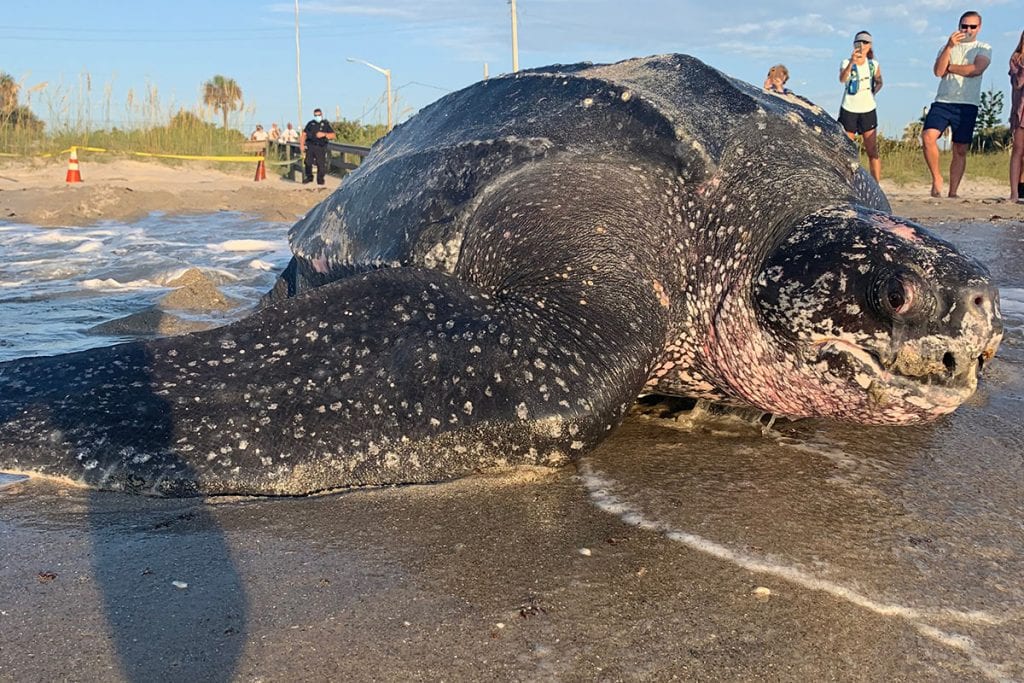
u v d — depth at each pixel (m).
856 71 10.23
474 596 1.66
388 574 1.74
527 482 2.23
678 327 2.82
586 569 1.77
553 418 2.21
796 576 1.76
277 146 22.55
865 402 2.39
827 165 3.11
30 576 1.68
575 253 2.76
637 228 2.85
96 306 4.60
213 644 1.47
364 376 2.29
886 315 2.26
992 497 2.20
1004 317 4.27
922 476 2.33
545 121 3.40
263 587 1.67
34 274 5.59
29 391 2.32
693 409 2.91
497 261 3.02
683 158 2.97
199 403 2.26
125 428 2.19
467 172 3.46
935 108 10.76
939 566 1.83
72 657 1.42
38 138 19.59
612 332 2.51
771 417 2.78
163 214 10.01
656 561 1.81
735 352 2.69
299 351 2.38
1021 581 1.78
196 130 21.12
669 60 3.63
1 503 2.03
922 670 1.46
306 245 4.45
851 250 2.38
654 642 1.52
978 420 2.81
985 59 10.32
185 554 1.80
